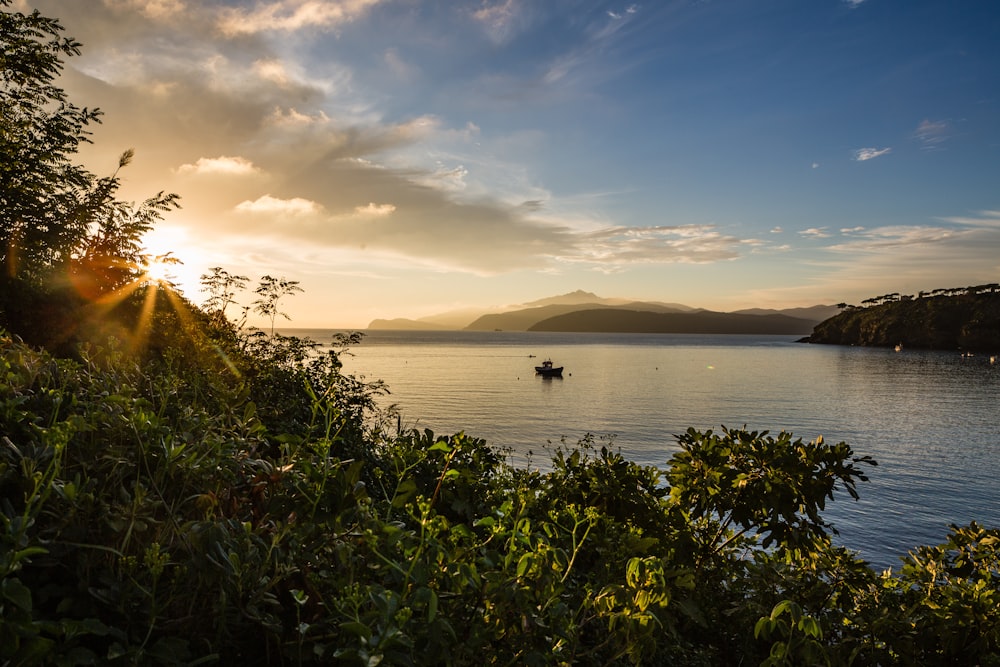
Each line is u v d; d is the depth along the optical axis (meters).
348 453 4.86
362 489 2.17
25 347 2.88
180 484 2.18
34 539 1.66
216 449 2.31
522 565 2.16
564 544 3.41
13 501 1.89
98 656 1.64
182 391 3.29
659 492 5.08
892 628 4.10
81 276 9.90
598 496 4.59
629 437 59.53
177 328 8.25
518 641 2.10
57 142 12.81
